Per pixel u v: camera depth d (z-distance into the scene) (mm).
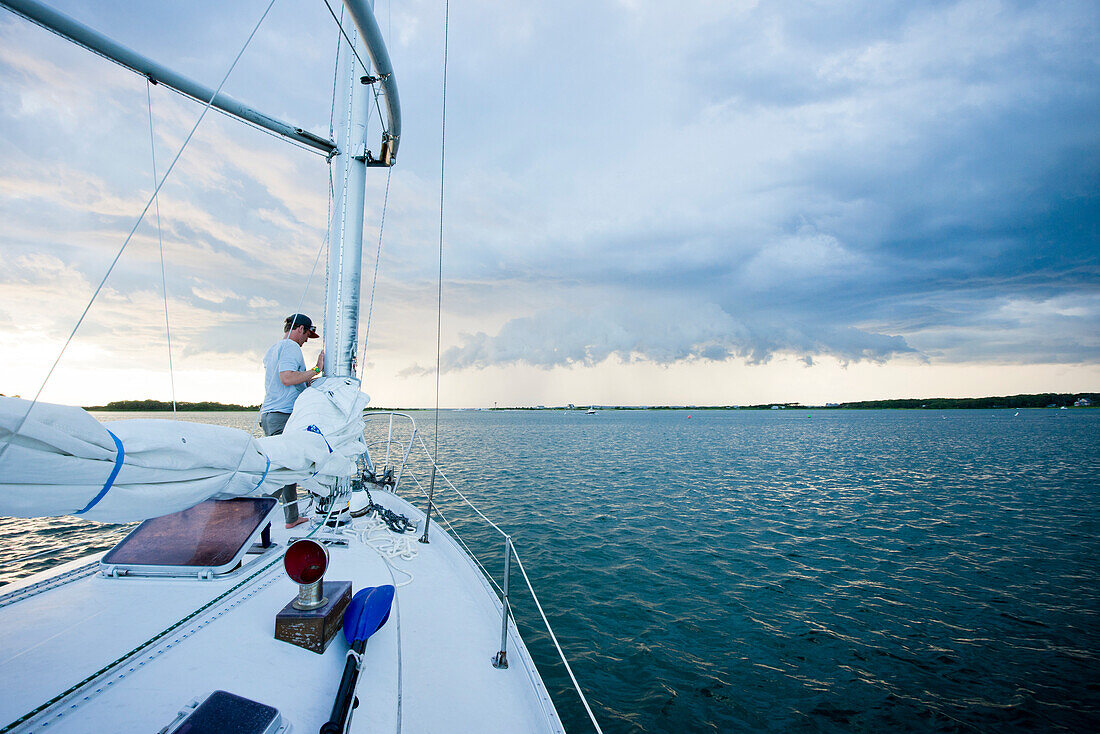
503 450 34219
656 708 5340
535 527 12516
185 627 2266
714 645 6684
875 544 11859
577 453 32250
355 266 4652
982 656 6609
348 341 4602
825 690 5758
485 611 3055
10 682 1791
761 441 45812
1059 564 10594
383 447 30703
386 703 2041
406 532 4246
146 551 2834
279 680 1973
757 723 5164
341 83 4715
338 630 2359
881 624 7492
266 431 4094
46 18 2535
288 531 3902
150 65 3119
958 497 17781
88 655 2006
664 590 8555
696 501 16359
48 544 9062
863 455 32531
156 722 1649
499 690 2297
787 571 9789
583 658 6270
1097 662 6473
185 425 1992
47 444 1383
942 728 5203
